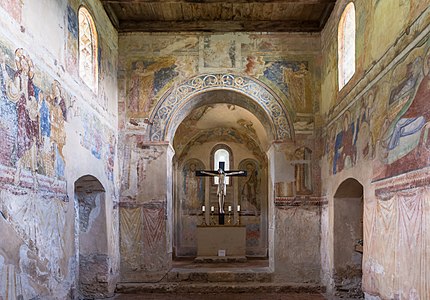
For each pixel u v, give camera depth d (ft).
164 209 39.40
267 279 39.04
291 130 40.04
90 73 33.17
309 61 40.60
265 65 40.65
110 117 37.55
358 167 28.02
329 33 37.27
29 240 20.71
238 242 51.80
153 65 40.68
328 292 35.91
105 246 35.40
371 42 25.84
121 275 38.86
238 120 60.13
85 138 30.32
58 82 25.38
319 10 38.68
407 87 20.34
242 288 37.17
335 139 34.55
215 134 63.87
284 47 40.75
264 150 62.34
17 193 19.60
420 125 18.72
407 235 19.99
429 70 18.07
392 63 22.29
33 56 21.86
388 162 22.56
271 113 40.34
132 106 40.29
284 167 39.78
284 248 39.19
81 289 35.24
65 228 25.88
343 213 34.73
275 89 40.45
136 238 39.11
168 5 37.99
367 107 26.27
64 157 26.05
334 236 34.60
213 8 38.68
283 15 39.86
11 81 19.35
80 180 32.76
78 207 35.50
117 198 38.88
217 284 37.78
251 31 40.88
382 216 23.38
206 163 64.23
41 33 23.04
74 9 28.68
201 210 63.36
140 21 40.68
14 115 19.57
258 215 63.26
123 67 40.65
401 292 20.72
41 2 23.07
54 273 23.86
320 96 40.11
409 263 19.77
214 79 40.63
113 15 38.58
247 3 37.42
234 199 63.36
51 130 24.08
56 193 24.58
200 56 40.81
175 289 37.17
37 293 21.43
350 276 34.32
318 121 39.88
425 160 18.16
